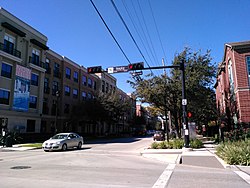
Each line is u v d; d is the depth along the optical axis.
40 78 36.72
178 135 26.78
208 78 24.98
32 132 34.25
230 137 21.39
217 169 10.77
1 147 23.59
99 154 17.78
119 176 8.86
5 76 30.30
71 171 9.98
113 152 19.33
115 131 71.00
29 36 34.66
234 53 23.55
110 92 53.50
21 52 33.06
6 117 29.70
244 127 21.56
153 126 113.00
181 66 18.72
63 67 44.19
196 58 24.98
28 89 33.53
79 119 43.19
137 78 25.59
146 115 105.62
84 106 43.06
